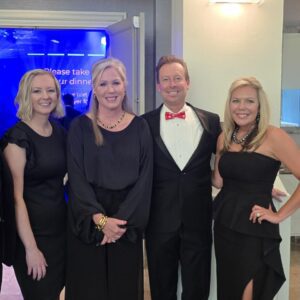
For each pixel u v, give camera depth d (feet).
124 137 6.37
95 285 6.43
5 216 5.93
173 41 10.03
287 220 7.44
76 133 6.39
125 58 12.46
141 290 6.70
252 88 6.18
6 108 14.62
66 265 6.69
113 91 6.22
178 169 6.84
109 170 6.23
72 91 14.57
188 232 6.97
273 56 8.61
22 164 6.07
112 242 6.32
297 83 11.93
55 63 14.43
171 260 7.12
